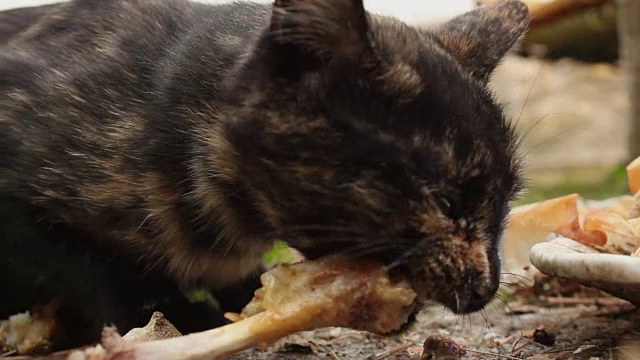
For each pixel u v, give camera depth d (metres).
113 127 0.73
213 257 0.74
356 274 0.67
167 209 0.72
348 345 0.78
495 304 0.82
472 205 0.67
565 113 2.08
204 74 0.72
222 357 0.66
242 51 0.70
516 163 0.70
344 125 0.66
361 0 0.65
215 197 0.71
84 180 0.72
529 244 0.83
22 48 0.76
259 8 0.74
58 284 0.73
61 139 0.73
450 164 0.67
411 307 0.68
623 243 0.75
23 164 0.73
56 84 0.74
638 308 0.79
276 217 0.69
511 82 1.86
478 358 0.74
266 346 0.68
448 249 0.67
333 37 0.66
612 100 2.17
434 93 0.67
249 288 0.78
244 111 0.68
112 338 0.65
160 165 0.72
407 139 0.66
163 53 0.74
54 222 0.73
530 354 0.74
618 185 1.49
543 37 1.20
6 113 0.73
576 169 1.83
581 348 0.74
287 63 0.67
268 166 0.68
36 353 0.75
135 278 0.74
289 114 0.67
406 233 0.67
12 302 0.75
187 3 0.77
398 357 0.75
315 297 0.67
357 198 0.67
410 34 0.70
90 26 0.76
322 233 0.68
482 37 0.74
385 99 0.67
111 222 0.72
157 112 0.72
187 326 0.76
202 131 0.71
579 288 0.84
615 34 1.19
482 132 0.68
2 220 0.73
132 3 0.77
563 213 0.81
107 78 0.74
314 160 0.67
